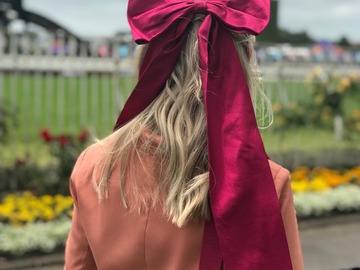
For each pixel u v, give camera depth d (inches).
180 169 45.6
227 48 47.1
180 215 44.9
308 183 271.7
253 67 50.8
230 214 43.4
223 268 44.8
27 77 301.1
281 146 332.5
